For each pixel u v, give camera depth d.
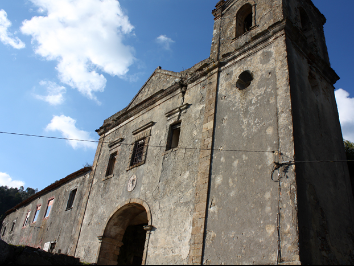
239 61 11.83
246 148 9.62
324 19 15.03
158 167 12.69
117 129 17.64
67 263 9.73
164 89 14.89
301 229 7.26
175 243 9.99
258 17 12.34
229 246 8.38
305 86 10.42
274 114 9.38
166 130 13.53
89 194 16.47
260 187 8.55
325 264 7.50
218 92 12.00
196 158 11.15
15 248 9.22
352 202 10.23
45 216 20.91
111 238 13.48
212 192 9.83
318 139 9.86
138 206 12.95
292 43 10.72
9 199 44.88
